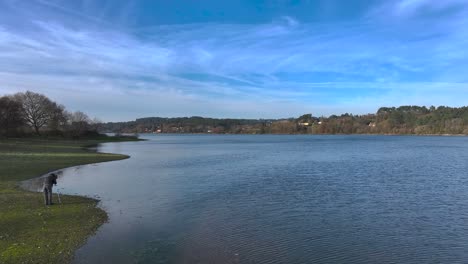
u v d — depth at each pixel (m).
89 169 49.19
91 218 22.19
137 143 153.38
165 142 168.25
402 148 106.25
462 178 40.84
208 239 18.62
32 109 134.88
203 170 48.75
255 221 22.11
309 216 23.44
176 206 25.98
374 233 20.00
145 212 24.12
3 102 112.12
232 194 30.72
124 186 34.75
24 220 21.44
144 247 17.31
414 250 17.53
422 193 31.58
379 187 34.53
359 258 16.44
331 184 36.28
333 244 18.19
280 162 61.12
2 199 26.92
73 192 31.30
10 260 15.44
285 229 20.55
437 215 24.00
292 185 35.59
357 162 60.88
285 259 16.12
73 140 138.50
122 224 21.14
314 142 158.88
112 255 16.22
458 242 18.69
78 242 17.81
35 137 125.62
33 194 29.47
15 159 56.22
